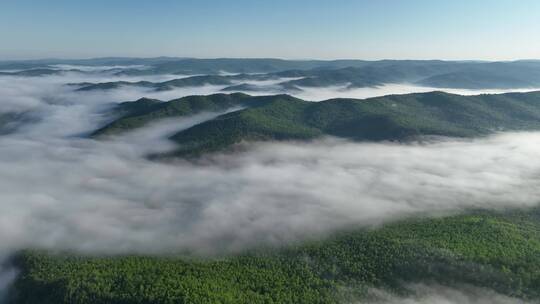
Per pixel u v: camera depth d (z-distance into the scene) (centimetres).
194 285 13438
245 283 14138
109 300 12888
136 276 14362
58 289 13788
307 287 14062
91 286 13550
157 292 12875
